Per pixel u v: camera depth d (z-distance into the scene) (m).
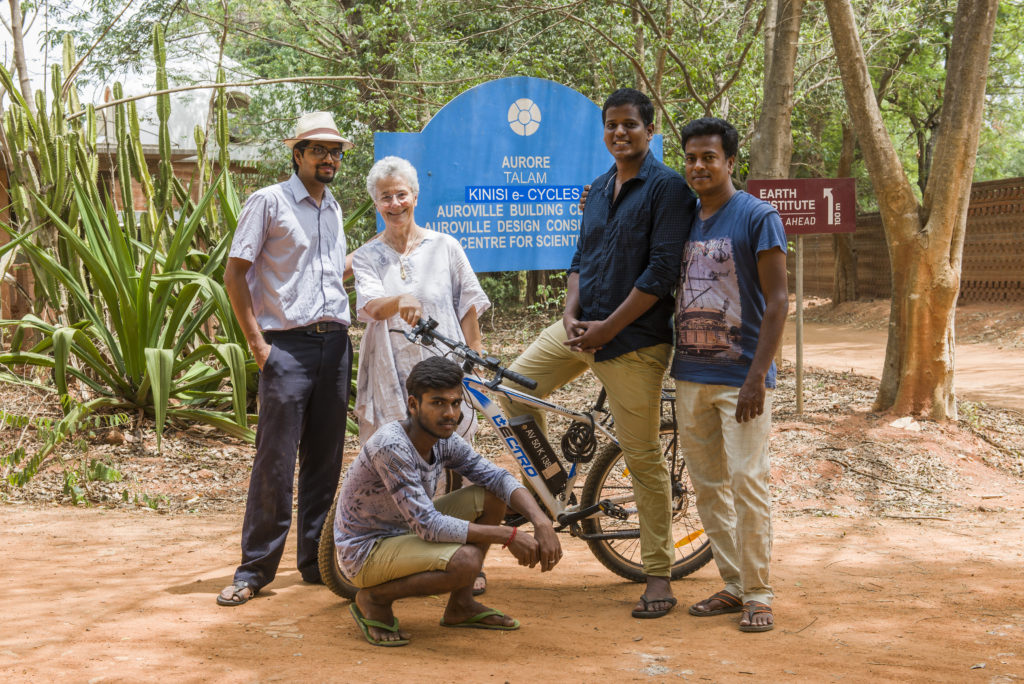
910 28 13.48
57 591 4.11
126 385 7.34
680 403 3.90
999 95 21.94
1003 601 4.04
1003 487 6.38
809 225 7.60
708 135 3.70
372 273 4.30
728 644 3.48
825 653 3.37
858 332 17.52
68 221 8.12
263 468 4.06
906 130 27.17
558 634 3.60
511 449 3.99
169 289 7.57
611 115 3.87
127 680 3.03
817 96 16.78
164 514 5.78
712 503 3.94
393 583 3.43
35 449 6.72
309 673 3.12
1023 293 16.25
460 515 3.60
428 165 6.94
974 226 17.44
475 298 4.45
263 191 4.14
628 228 3.87
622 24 11.60
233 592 3.96
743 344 3.75
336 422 4.30
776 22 9.31
